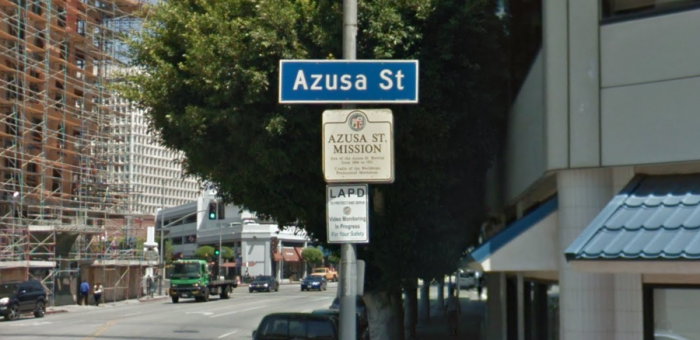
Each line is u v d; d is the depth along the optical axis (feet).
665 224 26.17
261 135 47.19
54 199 164.45
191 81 51.13
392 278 55.42
